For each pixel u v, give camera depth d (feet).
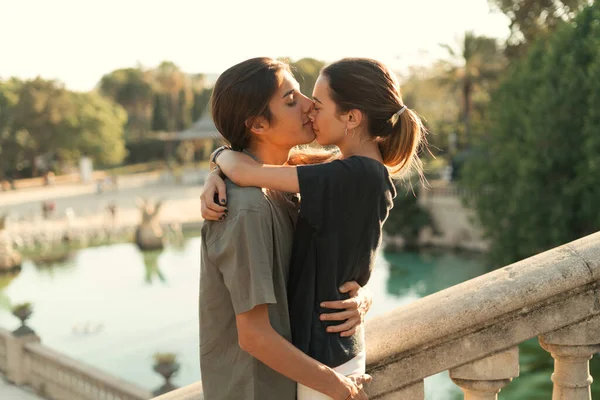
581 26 77.51
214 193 6.12
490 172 89.35
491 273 7.44
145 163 337.31
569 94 75.20
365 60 6.76
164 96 347.77
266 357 5.88
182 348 70.08
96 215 170.91
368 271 6.61
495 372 7.15
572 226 77.51
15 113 263.08
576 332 7.18
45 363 46.96
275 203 6.37
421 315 7.06
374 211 6.32
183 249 135.85
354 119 6.61
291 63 6.88
